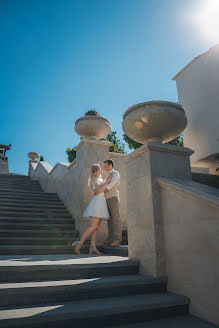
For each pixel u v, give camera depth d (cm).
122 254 370
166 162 309
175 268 256
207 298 213
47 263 254
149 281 254
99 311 191
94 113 564
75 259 304
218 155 511
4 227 477
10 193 731
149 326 194
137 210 314
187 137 584
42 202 691
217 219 213
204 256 222
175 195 268
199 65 563
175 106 326
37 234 474
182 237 252
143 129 329
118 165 617
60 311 183
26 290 203
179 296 236
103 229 493
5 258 309
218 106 498
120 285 238
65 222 557
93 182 414
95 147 549
